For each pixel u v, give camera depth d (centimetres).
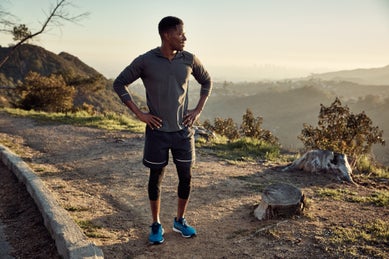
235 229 377
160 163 323
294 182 570
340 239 341
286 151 1141
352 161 677
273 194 405
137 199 487
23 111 1702
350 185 561
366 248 322
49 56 11931
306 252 322
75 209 436
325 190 521
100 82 4678
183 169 332
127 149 834
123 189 534
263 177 599
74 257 304
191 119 316
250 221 397
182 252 330
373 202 465
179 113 314
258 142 910
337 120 1151
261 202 407
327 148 1103
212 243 347
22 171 560
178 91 307
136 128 1176
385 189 560
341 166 601
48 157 765
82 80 4562
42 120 1351
